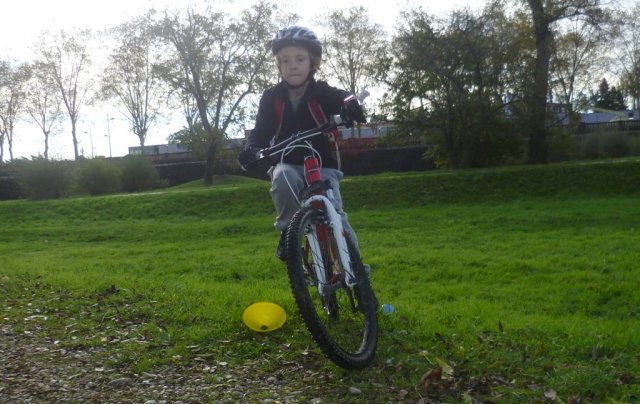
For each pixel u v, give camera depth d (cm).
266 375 396
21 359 441
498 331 498
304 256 389
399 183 2575
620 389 357
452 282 978
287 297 569
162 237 1941
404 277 1020
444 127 3291
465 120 3209
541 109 3203
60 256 1527
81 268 1123
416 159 4484
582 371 374
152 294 617
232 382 387
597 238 1352
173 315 526
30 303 612
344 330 451
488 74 3153
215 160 4800
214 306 543
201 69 4269
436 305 702
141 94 6619
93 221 2552
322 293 386
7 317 555
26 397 377
